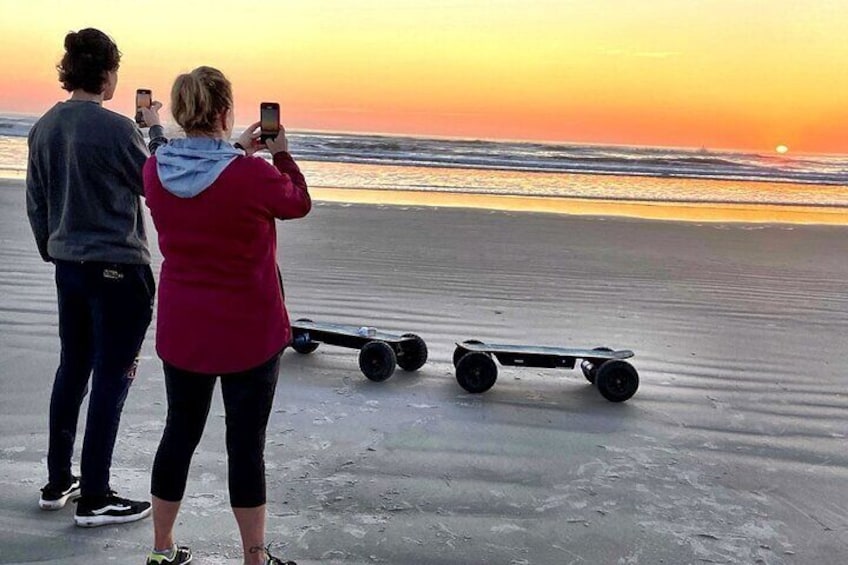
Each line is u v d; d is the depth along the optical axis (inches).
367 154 1222.9
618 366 176.2
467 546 115.2
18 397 168.6
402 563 110.1
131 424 158.2
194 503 126.3
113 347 114.8
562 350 187.0
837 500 133.8
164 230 94.5
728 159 1620.3
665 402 179.5
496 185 796.0
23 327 218.5
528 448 151.7
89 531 116.4
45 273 283.1
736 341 230.7
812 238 448.5
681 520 125.4
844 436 161.9
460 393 182.1
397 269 317.4
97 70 109.9
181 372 96.3
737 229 474.0
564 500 130.9
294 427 159.2
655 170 1149.7
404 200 621.6
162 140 116.8
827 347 227.1
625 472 142.3
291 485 133.4
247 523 100.7
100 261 110.7
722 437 160.1
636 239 422.0
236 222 91.0
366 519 122.3
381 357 185.5
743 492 136.1
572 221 478.0
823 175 1196.5
